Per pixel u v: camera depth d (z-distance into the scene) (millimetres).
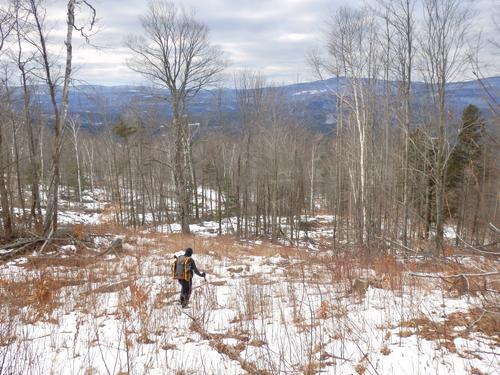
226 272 13109
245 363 5582
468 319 6723
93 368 5355
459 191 22797
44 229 15570
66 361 5602
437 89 17062
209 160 40531
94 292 9484
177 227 31547
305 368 5316
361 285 9383
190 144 30234
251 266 14648
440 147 17000
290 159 35094
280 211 34500
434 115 18438
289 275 12234
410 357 5453
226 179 38031
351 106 21141
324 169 52250
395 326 6742
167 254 16297
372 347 5895
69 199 44219
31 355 5438
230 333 6922
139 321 7352
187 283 8836
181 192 26531
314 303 8602
